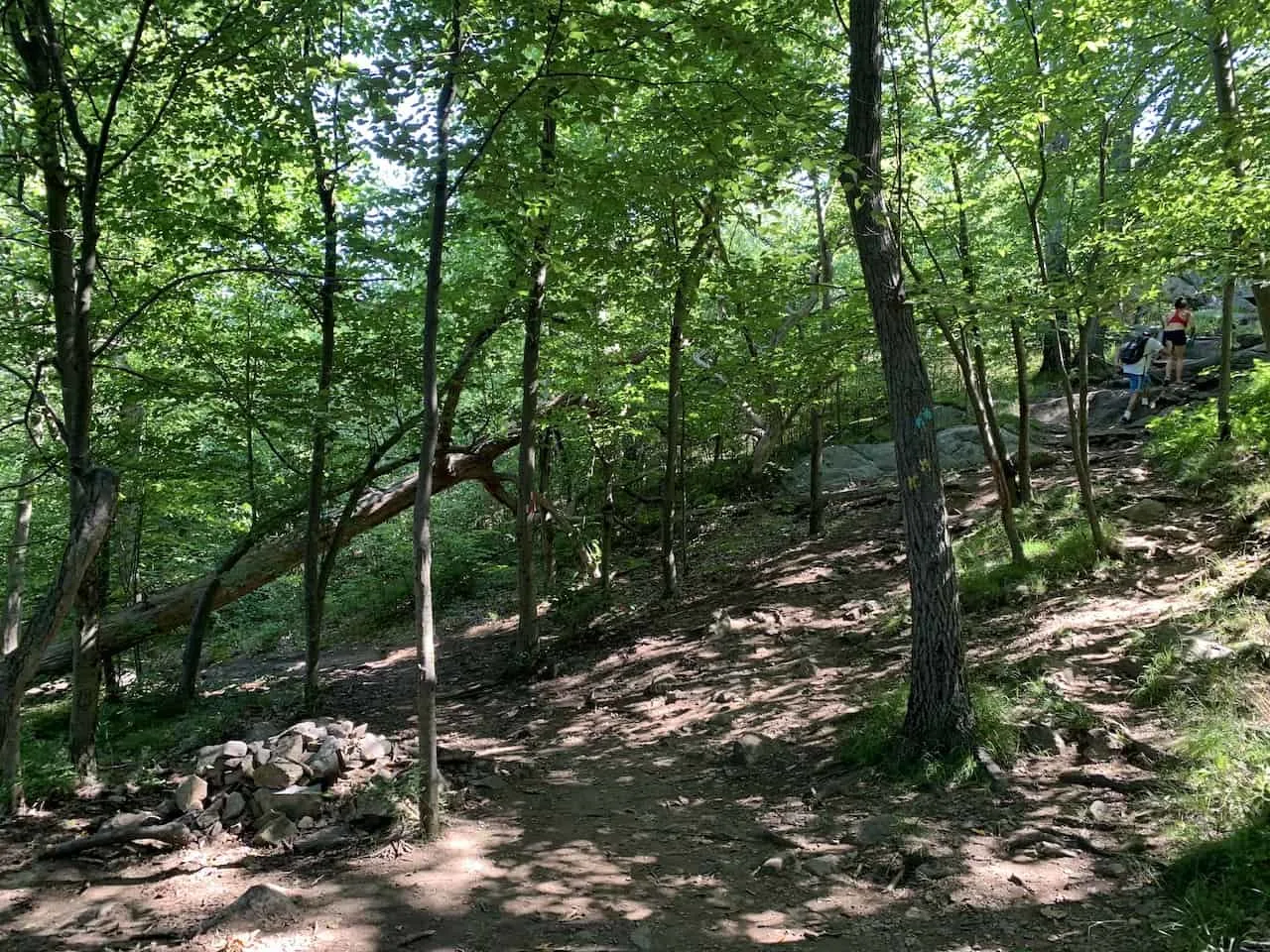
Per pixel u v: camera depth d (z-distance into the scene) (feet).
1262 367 33.65
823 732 22.13
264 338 32.22
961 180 33.14
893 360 19.22
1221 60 26.45
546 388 40.70
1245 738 15.92
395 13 22.82
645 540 51.85
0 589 39.17
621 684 29.81
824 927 13.55
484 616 47.96
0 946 14.69
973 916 13.24
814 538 41.29
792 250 48.65
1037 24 28.68
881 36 19.58
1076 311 23.53
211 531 46.91
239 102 27.02
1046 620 25.00
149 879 17.26
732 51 18.58
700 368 40.16
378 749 22.20
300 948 13.79
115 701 37.83
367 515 40.98
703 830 17.93
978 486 40.91
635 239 33.22
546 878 16.08
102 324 29.45
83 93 24.79
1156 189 24.34
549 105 19.56
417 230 26.50
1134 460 38.45
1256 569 23.04
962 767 17.76
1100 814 15.49
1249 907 11.72
